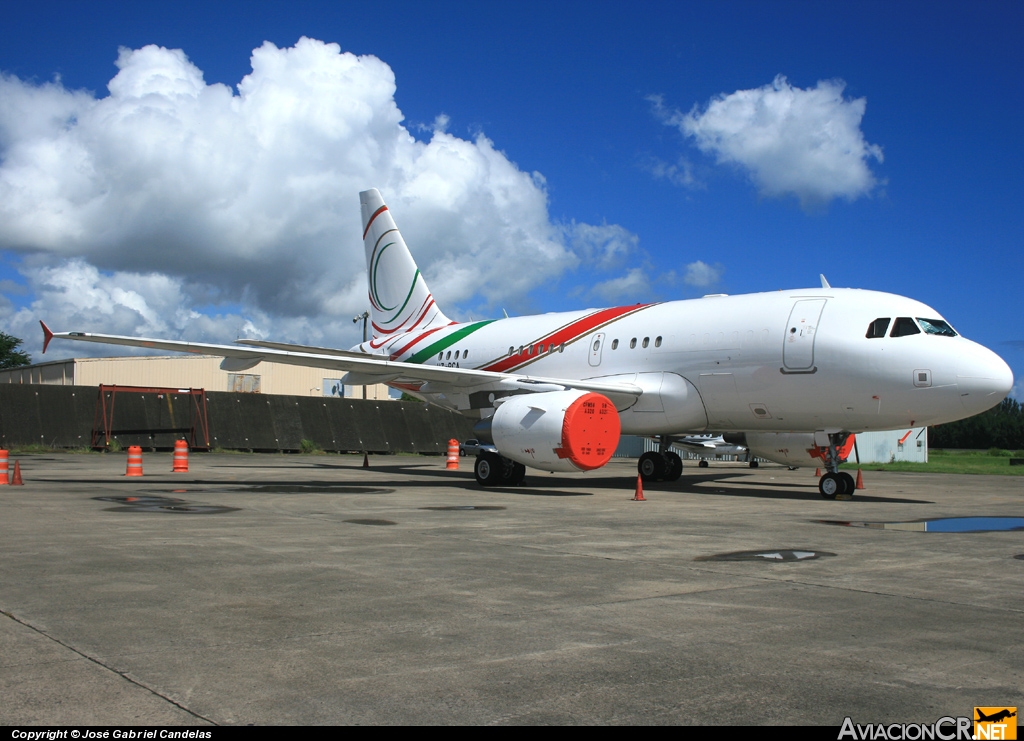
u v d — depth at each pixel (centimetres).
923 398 1491
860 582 724
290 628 548
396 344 2480
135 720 383
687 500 1559
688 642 525
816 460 1958
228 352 1766
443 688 434
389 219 2581
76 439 3725
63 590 658
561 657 490
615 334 1938
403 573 748
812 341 1584
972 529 1117
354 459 3475
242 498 1485
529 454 1678
